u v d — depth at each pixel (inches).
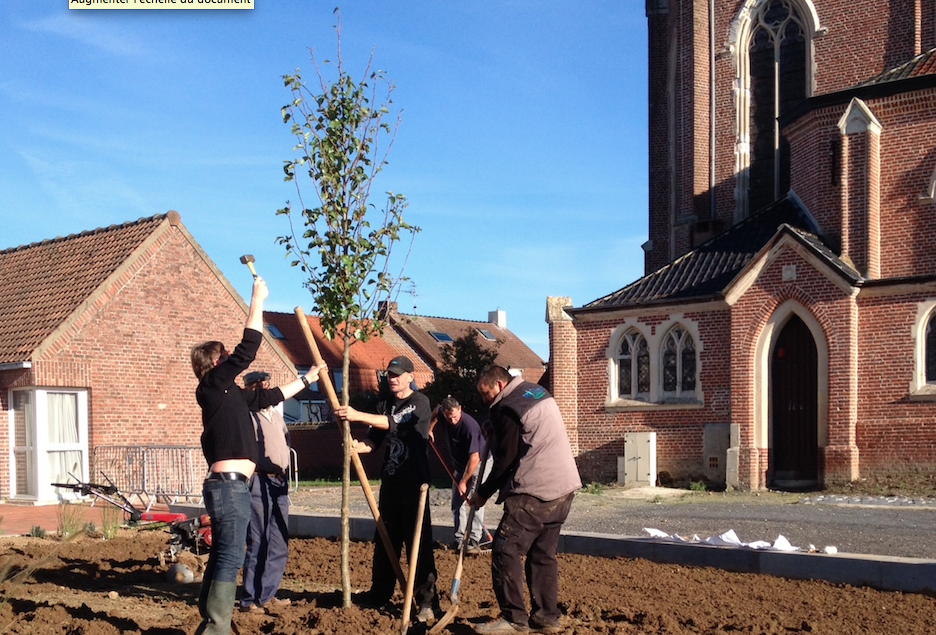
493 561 286.4
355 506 729.0
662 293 914.1
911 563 336.8
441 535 473.7
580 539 437.4
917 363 762.8
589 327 959.0
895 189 812.6
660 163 1267.2
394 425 315.3
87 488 481.7
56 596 349.4
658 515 616.7
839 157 837.2
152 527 556.4
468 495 429.1
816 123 867.4
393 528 314.8
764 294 830.5
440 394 1294.3
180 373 888.3
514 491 286.4
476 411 1291.8
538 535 286.8
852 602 320.8
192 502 742.5
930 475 748.0
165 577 390.6
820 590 341.4
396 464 313.4
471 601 334.6
